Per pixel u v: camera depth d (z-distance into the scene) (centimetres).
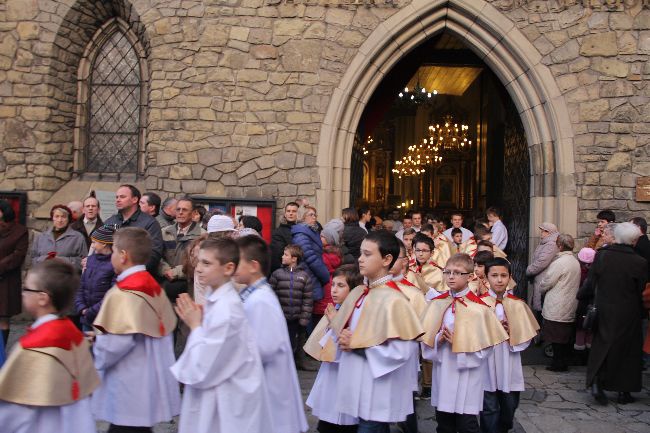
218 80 838
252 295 319
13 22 860
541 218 848
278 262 677
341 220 708
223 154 834
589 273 595
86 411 285
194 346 281
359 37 834
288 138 834
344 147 846
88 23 883
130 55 912
